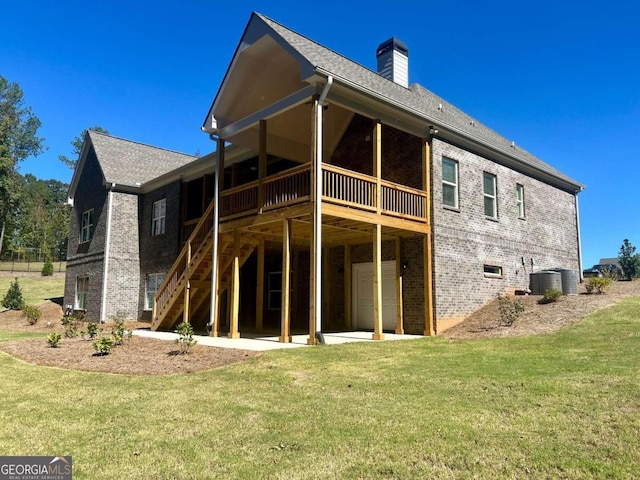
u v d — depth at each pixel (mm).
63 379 7148
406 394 5520
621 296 12203
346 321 13984
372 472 3496
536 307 12172
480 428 4262
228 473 3590
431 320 11711
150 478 3545
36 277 38000
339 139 14719
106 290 18609
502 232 14664
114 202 19312
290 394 5766
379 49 15984
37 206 56625
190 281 13289
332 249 14859
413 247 12375
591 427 4133
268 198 10914
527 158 16938
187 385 6480
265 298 17281
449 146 13031
